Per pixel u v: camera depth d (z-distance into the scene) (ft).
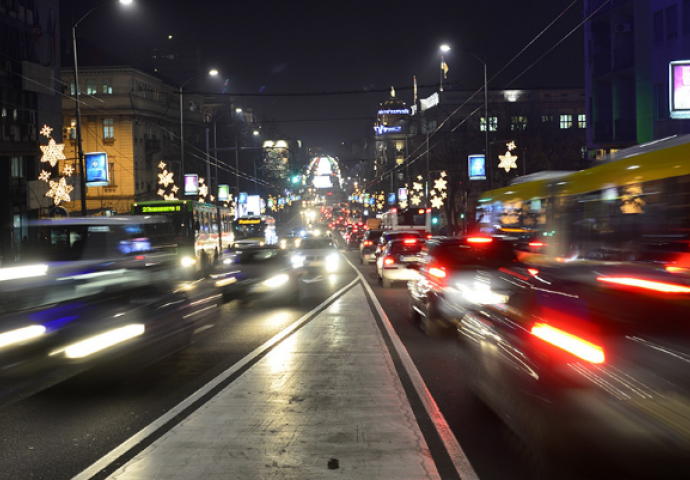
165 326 29.84
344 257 151.64
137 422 20.75
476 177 138.92
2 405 23.11
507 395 16.78
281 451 17.60
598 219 41.39
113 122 219.00
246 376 27.63
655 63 110.83
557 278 15.57
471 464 16.35
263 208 290.56
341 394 24.23
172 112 251.39
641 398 11.34
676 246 30.27
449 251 37.29
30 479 15.70
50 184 125.18
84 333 24.22
